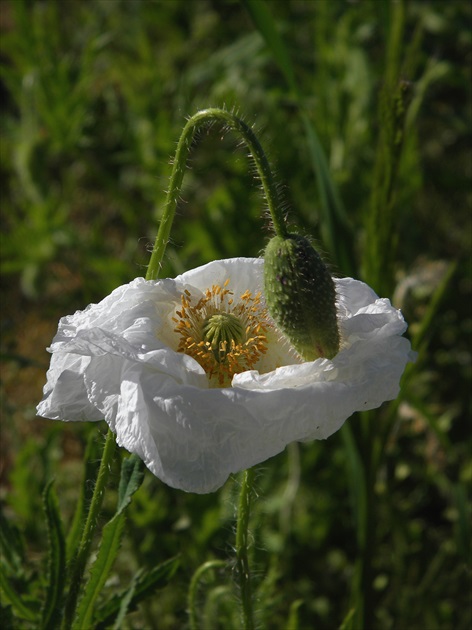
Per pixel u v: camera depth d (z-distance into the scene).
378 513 0.35
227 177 0.44
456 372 0.40
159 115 0.44
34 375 0.44
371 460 0.29
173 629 0.31
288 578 0.33
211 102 0.45
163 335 0.21
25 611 0.24
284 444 0.19
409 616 0.33
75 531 0.24
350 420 0.29
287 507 0.33
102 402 0.19
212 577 0.29
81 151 0.45
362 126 0.44
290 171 0.43
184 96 0.45
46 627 0.23
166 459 0.19
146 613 0.30
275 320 0.20
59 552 0.23
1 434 0.40
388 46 0.33
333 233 0.31
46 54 0.43
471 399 0.39
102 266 0.41
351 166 0.44
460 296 0.41
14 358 0.30
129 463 0.22
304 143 0.44
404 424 0.37
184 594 0.31
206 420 0.19
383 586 0.33
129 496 0.21
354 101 0.45
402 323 0.20
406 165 0.40
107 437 0.21
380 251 0.29
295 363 0.22
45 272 0.44
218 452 0.19
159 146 0.44
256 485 0.33
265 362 0.22
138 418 0.19
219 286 0.22
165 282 0.21
